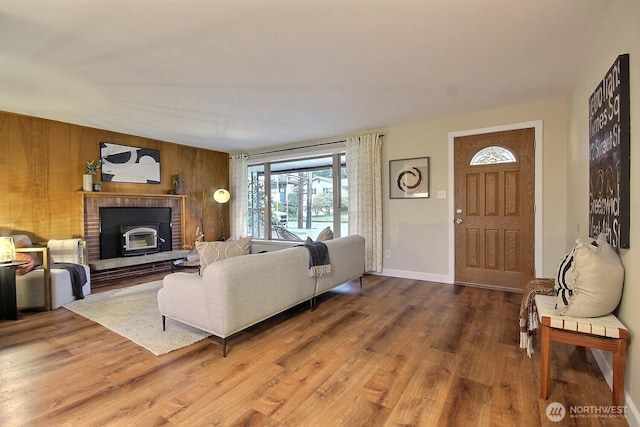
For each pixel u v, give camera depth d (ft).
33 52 8.08
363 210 16.20
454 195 14.25
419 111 13.33
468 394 6.07
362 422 5.32
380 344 8.23
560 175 12.03
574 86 10.30
